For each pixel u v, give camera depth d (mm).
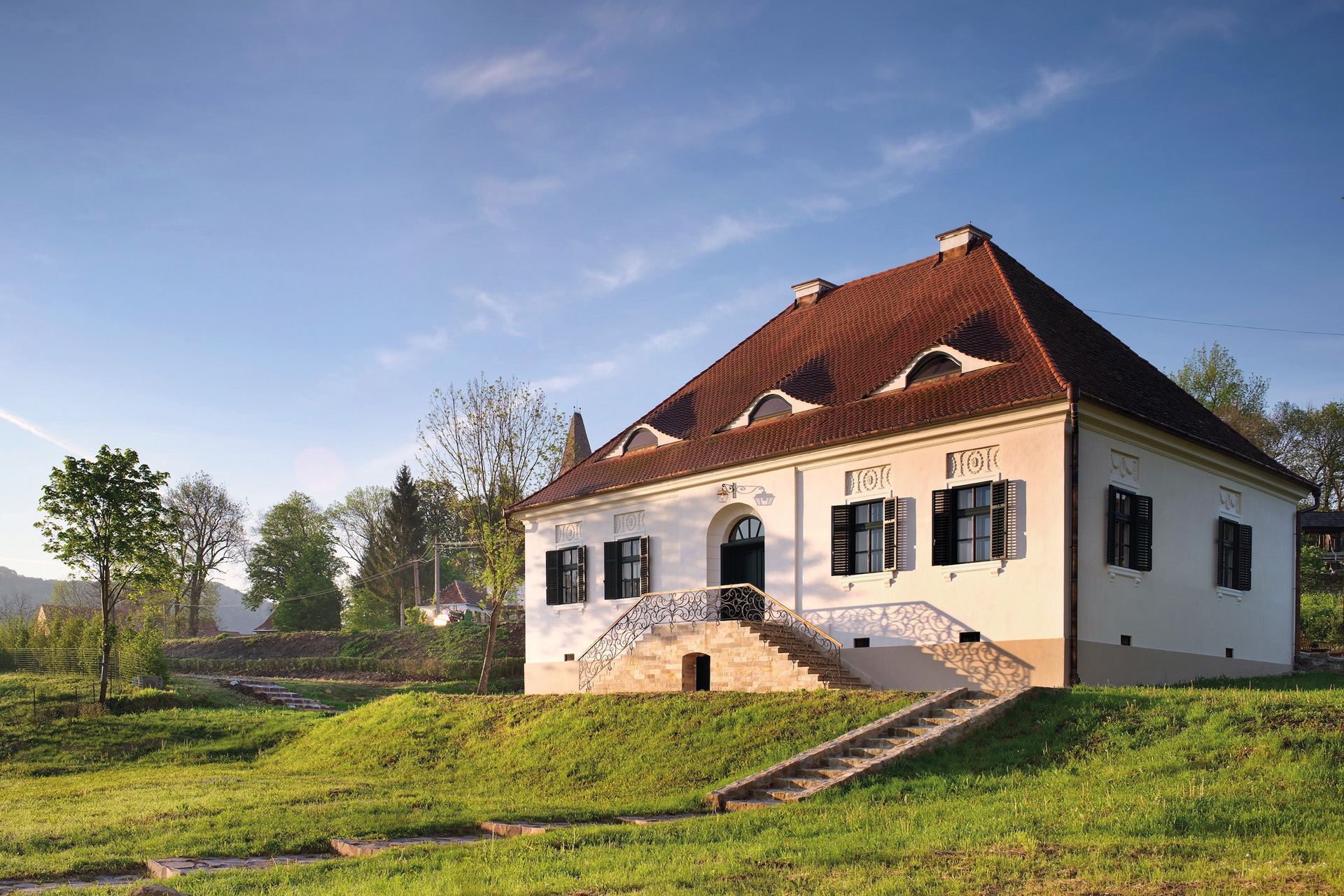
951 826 10203
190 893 9141
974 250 25359
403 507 77625
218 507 76375
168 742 23641
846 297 28109
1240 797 10211
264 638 56000
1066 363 18984
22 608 65500
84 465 27297
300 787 16766
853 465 21000
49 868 10977
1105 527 18234
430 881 9180
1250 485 23547
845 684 19422
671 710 18406
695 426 26391
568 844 10664
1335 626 28438
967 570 18703
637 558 25906
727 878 8688
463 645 48281
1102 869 8422
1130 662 18453
